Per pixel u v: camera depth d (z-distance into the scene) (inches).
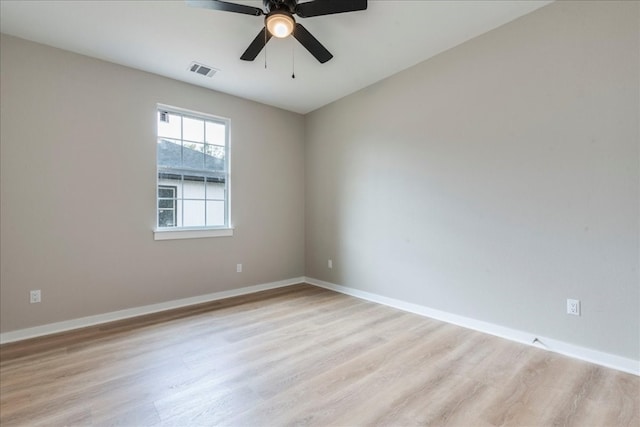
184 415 67.3
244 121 162.6
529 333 101.7
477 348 99.1
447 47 119.2
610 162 86.7
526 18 100.6
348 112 161.2
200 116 148.7
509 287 106.1
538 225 99.6
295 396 74.3
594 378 81.4
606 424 64.6
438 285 125.5
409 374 83.9
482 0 94.0
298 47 116.3
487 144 110.7
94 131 118.6
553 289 96.8
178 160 142.4
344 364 89.4
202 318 126.0
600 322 88.7
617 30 85.0
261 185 169.9
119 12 94.4
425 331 113.0
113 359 91.7
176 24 100.7
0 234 102.2
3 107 102.3
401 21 103.4
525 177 102.0
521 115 102.4
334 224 171.0
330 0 78.7
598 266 89.0
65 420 65.5
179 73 133.0
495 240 109.3
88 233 117.7
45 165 109.3
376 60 127.5
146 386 78.0
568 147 93.4
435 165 125.8
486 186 111.2
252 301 149.4
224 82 143.0
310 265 186.9
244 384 79.2
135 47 112.9
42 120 108.6
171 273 138.2
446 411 68.9
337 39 112.9
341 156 166.1
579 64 91.0
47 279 109.9
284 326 118.0
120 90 124.5
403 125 136.6
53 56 110.8
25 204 106.0
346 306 142.0
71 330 112.9
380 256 147.4
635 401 71.8
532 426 64.2
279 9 81.4
